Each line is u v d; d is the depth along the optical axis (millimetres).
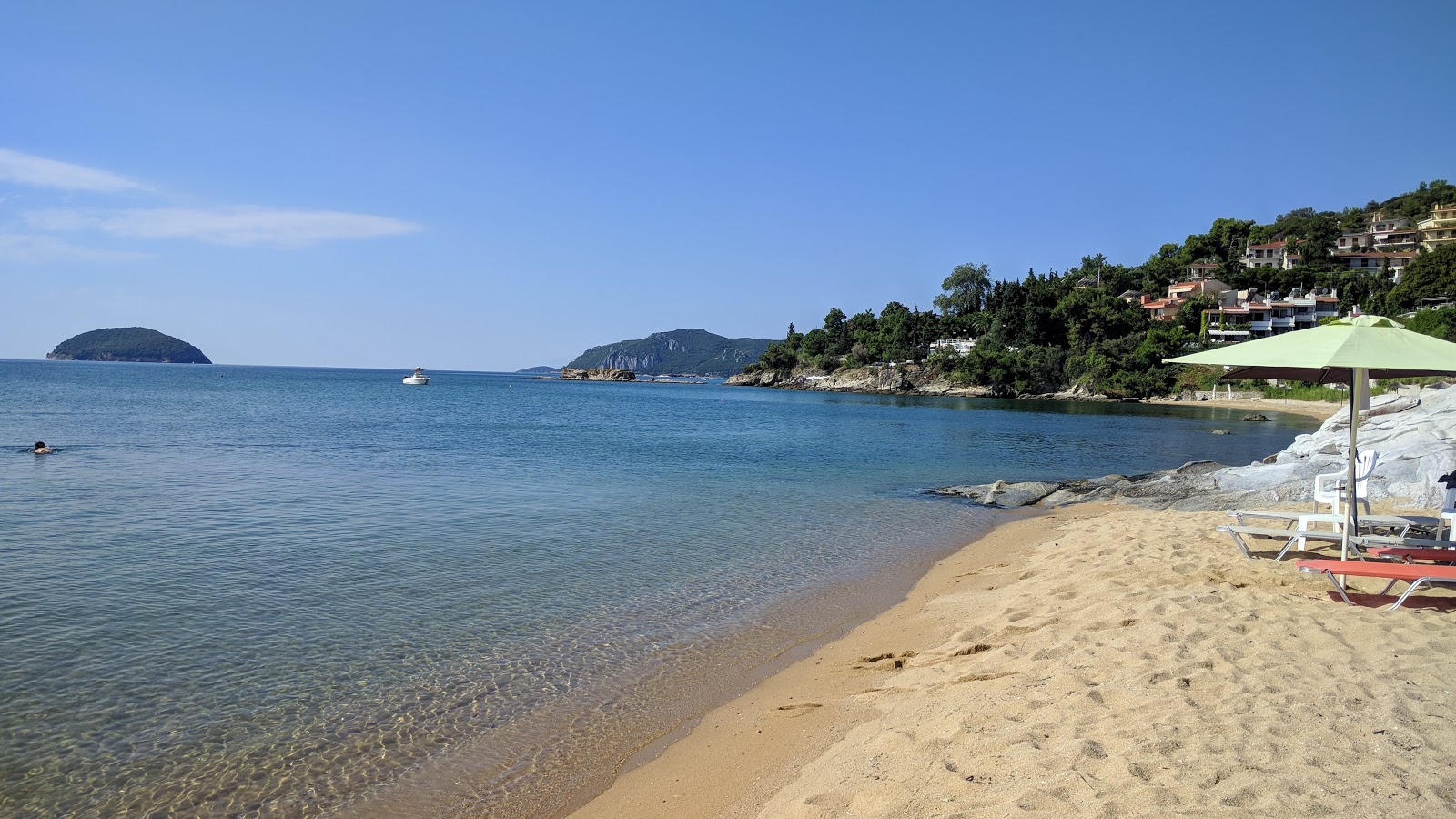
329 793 6332
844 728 7059
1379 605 9125
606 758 6992
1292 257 138750
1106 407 92438
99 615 10133
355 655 9109
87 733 7090
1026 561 13984
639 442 39719
